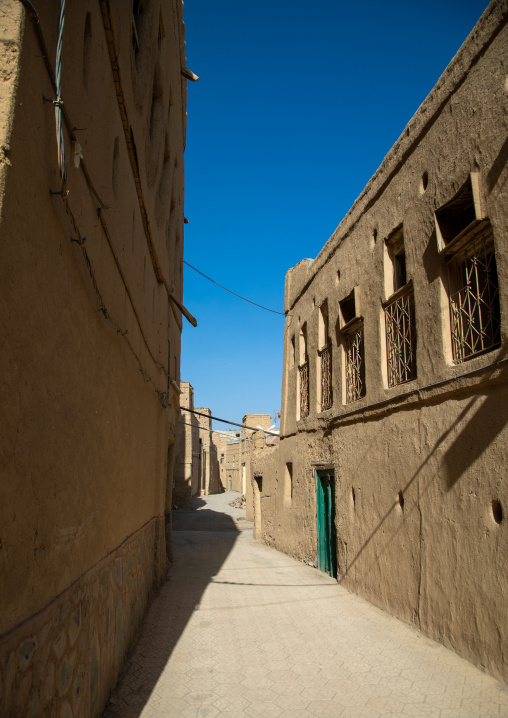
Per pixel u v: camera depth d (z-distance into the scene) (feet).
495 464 13.85
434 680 13.33
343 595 22.86
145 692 13.16
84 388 10.62
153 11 20.04
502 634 13.00
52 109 8.38
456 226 17.76
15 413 6.77
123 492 15.75
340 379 27.17
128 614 16.10
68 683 9.07
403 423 19.26
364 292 24.18
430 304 17.84
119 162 15.37
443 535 16.06
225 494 155.12
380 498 20.81
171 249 33.01
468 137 16.08
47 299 8.14
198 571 30.91
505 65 14.62
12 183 6.59
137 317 18.78
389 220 21.85
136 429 18.86
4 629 6.37
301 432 34.17
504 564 13.14
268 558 35.40
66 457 9.23
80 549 10.25
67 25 9.30
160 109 24.23
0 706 6.02
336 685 13.43
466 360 16.11
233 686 13.53
